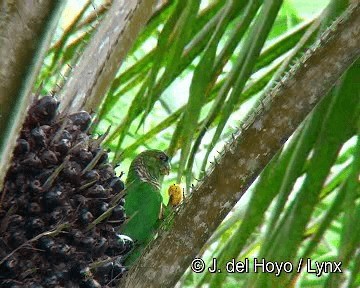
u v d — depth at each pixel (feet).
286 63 4.90
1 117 3.63
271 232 4.73
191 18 4.98
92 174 4.26
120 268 4.42
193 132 4.86
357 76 4.72
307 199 4.75
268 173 4.88
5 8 3.59
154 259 4.45
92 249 4.26
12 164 4.15
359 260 4.69
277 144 4.44
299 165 4.74
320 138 4.76
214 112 4.88
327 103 4.78
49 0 3.60
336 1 4.81
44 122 4.25
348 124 4.75
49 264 4.19
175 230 4.46
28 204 4.16
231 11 4.98
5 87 3.61
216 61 5.02
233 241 4.83
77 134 4.32
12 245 4.14
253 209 4.85
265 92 4.82
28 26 3.60
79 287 4.24
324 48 4.45
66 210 4.20
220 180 4.44
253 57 4.80
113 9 4.88
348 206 4.73
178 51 5.00
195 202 4.46
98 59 4.79
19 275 4.14
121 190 4.38
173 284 4.45
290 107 4.44
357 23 4.44
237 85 4.77
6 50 3.60
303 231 4.72
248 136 4.44
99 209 4.30
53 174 4.17
